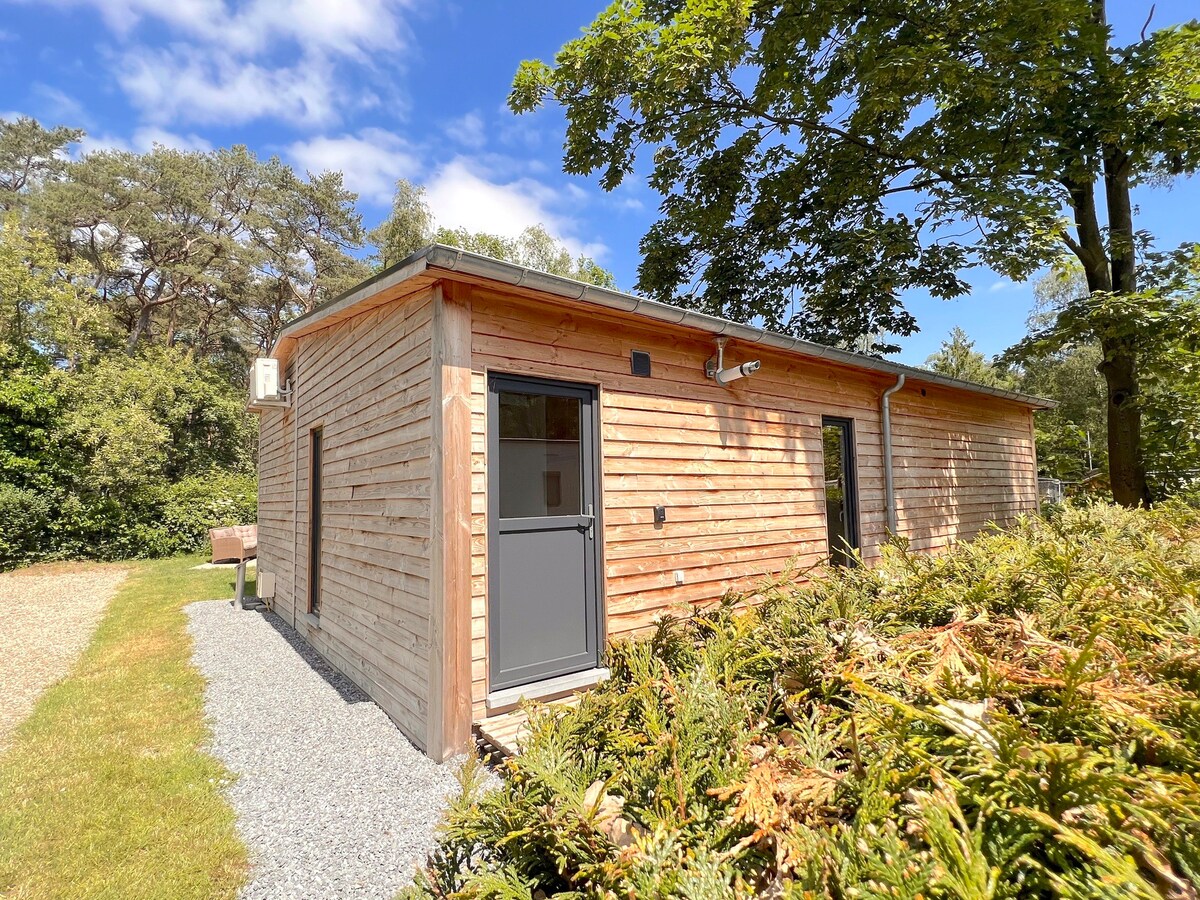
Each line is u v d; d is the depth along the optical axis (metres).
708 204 11.25
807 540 5.39
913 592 1.78
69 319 14.52
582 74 9.20
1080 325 7.55
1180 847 0.67
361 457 4.60
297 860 2.43
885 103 7.97
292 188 22.98
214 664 5.21
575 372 3.93
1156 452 8.19
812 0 8.20
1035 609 1.57
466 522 3.32
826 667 1.25
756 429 5.09
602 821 0.91
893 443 6.63
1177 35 6.93
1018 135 7.95
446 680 3.21
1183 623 1.33
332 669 5.02
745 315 12.18
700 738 1.08
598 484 4.02
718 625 1.62
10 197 19.41
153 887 2.26
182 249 21.86
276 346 6.62
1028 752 0.79
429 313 3.51
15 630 6.75
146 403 14.59
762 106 9.52
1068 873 0.67
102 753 3.42
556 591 3.75
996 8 7.22
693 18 8.31
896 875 0.67
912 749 0.87
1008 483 8.75
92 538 12.55
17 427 12.00
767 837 0.84
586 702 1.32
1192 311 6.97
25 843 2.54
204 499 14.23
